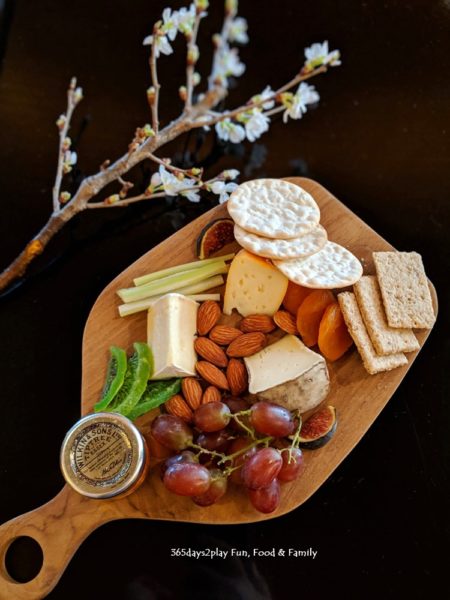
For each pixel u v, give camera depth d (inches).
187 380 10.6
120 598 10.4
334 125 12.6
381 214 12.0
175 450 10.2
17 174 12.4
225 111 12.6
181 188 11.0
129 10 13.2
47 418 11.3
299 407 10.4
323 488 10.7
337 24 13.1
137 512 10.3
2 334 11.7
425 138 12.4
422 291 10.9
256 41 13.0
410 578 10.4
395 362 10.6
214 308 11.0
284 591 10.4
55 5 13.2
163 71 12.9
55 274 11.9
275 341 11.1
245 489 10.3
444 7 13.1
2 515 10.8
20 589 10.1
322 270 10.6
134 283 11.3
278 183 11.1
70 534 10.3
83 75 12.9
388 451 10.9
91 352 11.1
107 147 12.6
